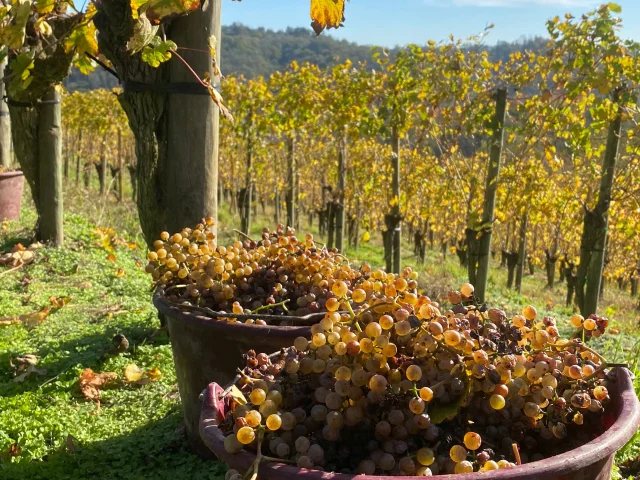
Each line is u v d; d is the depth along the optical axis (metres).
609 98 7.18
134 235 11.66
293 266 3.54
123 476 3.45
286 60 98.69
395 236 10.19
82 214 12.43
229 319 3.22
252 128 15.52
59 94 8.41
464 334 1.85
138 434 3.87
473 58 9.25
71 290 7.12
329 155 18.20
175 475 3.42
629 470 3.45
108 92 24.58
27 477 3.41
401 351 1.88
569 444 1.93
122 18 4.72
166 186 5.05
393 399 1.75
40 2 4.46
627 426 1.70
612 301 15.36
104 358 5.05
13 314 6.20
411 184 13.34
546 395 1.82
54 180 8.50
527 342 2.08
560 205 12.71
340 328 1.88
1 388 4.64
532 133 7.92
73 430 3.94
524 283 16.14
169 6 3.54
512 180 7.75
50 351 5.22
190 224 5.06
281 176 22.08
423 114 9.62
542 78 8.05
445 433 1.77
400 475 1.65
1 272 7.58
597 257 6.96
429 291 9.35
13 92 4.95
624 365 1.97
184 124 4.96
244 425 1.65
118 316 6.11
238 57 97.38
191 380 3.45
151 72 4.90
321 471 1.54
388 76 10.88
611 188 6.91
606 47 6.96
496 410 1.84
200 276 3.46
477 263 7.59
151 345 5.32
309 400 1.89
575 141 7.93
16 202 9.98
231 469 1.72
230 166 21.61
